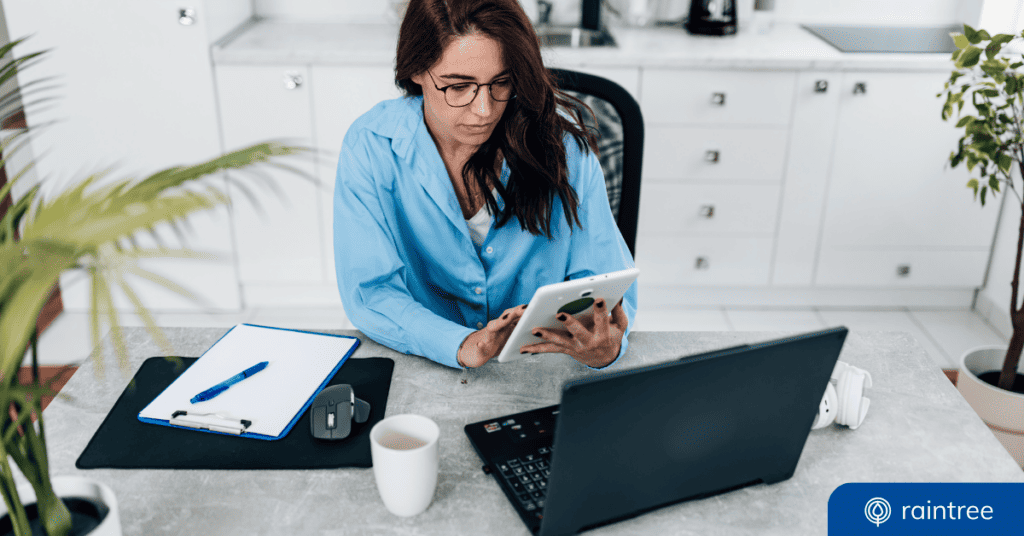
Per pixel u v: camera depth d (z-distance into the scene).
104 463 0.94
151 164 2.59
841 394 1.03
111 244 0.55
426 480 0.86
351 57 2.46
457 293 1.37
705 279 2.84
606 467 0.80
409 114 1.23
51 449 0.97
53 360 2.47
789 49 2.60
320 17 3.00
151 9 2.39
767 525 0.87
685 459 0.84
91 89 2.48
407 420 0.90
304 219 2.69
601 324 1.05
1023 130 1.83
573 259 1.37
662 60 2.49
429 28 1.05
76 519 0.76
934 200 2.71
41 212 0.60
